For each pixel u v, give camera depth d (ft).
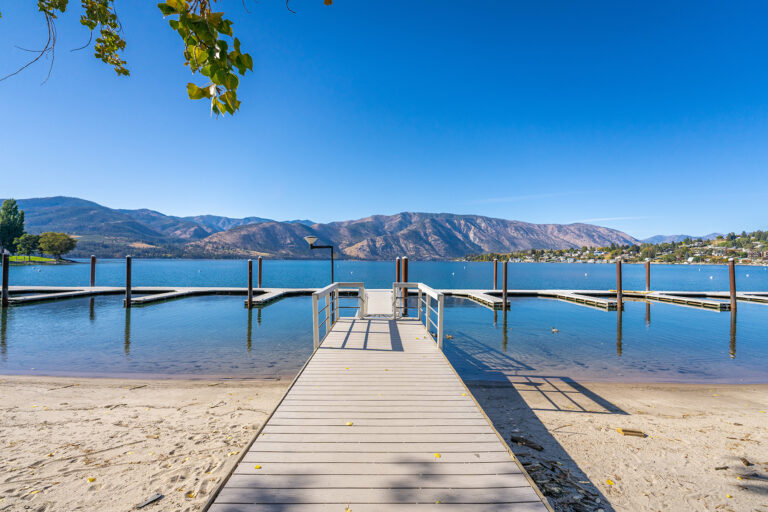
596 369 30.19
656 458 15.48
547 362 32.19
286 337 41.32
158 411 20.30
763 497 12.67
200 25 5.14
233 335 42.24
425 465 10.56
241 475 10.00
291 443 11.77
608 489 13.10
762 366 31.53
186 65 5.59
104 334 42.45
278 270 293.02
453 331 45.78
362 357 21.53
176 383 25.58
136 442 16.33
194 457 14.93
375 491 9.36
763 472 14.34
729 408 21.80
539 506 8.86
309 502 8.90
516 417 20.16
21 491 12.34
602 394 24.06
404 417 13.74
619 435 17.80
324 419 13.53
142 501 11.82
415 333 28.02
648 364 31.86
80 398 22.25
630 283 167.63
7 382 25.30
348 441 11.91
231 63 5.65
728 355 35.09
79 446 15.85
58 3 6.26
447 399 15.46
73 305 64.39
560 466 14.74
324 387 16.75
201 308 62.39
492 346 38.04
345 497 9.11
